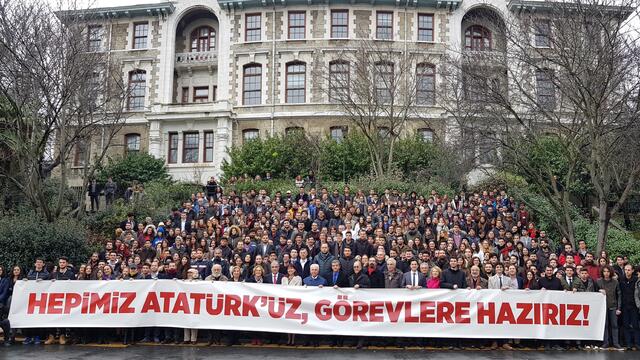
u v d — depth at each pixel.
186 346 10.88
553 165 20.56
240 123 32.62
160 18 34.56
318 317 10.75
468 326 10.70
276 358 9.63
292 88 32.84
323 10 33.00
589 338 10.77
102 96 21.69
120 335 11.51
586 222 19.86
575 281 11.30
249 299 10.91
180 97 35.16
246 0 33.06
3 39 14.90
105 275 11.79
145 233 15.37
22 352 10.26
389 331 10.66
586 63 14.91
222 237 13.78
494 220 16.19
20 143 15.65
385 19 33.03
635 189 20.03
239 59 33.41
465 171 23.30
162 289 11.09
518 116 17.91
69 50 15.88
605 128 15.19
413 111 28.88
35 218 15.12
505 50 17.78
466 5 33.22
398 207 16.98
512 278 11.39
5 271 13.21
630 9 14.61
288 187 22.62
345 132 29.77
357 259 11.38
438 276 11.12
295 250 11.99
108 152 32.84
